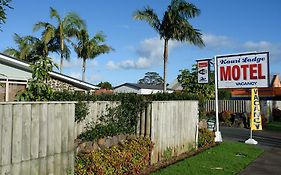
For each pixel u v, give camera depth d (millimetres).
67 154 6277
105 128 7551
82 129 7117
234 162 10000
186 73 27391
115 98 8727
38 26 26109
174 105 10422
